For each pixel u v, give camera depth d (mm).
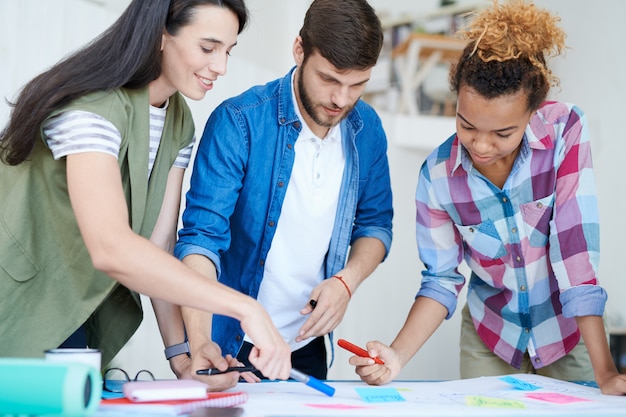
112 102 1258
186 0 1295
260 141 1643
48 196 1312
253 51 3604
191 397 1059
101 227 1116
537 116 1550
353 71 1440
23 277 1298
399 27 4141
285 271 1697
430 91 4129
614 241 4023
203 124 3162
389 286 3973
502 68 1324
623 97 4055
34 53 2451
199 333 1389
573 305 1453
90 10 2646
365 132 1744
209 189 1587
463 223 1639
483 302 1769
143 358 3008
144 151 1334
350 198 1721
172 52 1326
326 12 1437
